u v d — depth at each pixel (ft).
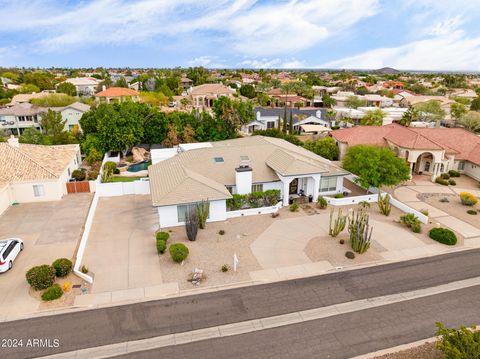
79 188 128.16
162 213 98.43
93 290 71.05
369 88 498.28
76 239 93.25
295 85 447.01
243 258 83.92
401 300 70.13
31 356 55.01
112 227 100.01
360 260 84.17
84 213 110.01
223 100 200.34
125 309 65.92
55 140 185.68
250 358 55.16
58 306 66.28
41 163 124.88
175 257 79.30
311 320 63.87
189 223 90.17
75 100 302.66
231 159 123.95
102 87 453.58
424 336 60.23
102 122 169.89
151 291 71.15
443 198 127.34
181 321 63.05
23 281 74.23
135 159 171.22
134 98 321.32
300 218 106.63
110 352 56.03
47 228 99.55
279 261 82.89
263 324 62.69
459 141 164.04
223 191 104.58
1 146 127.44
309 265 81.51
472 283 76.43
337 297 70.59
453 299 70.74
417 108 268.82
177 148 162.30
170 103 366.02
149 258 83.51
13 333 59.72
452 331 49.93
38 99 288.92
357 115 270.26
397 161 121.39
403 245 92.02
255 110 272.92
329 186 126.11
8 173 117.08
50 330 60.49
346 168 131.85
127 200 121.29
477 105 299.79
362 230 86.12
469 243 94.32
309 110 305.94
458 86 608.19
